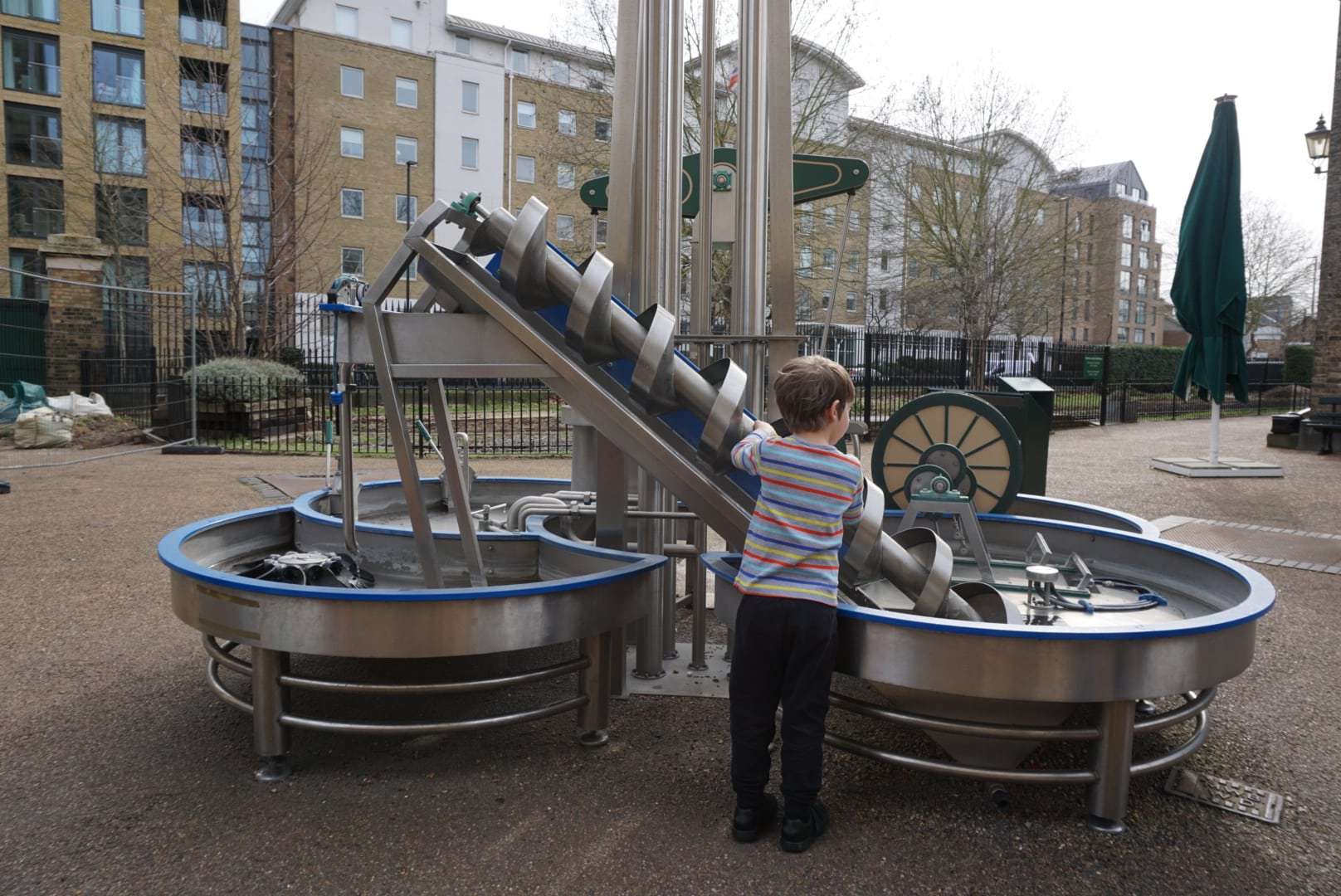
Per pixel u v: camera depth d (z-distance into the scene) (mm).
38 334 14180
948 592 2604
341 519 3566
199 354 16422
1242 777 2670
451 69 36562
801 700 2168
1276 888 2074
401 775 2590
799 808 2178
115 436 12062
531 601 2490
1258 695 3377
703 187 3520
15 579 4879
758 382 3410
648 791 2504
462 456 4754
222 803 2410
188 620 2658
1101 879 2092
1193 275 10211
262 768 2564
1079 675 2160
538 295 2756
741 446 2395
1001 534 4020
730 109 16047
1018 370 24281
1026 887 2055
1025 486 5535
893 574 2602
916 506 3547
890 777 2641
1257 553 5988
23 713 3029
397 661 3604
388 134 35688
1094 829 2326
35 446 11328
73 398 12836
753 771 2209
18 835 2234
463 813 2363
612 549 3156
